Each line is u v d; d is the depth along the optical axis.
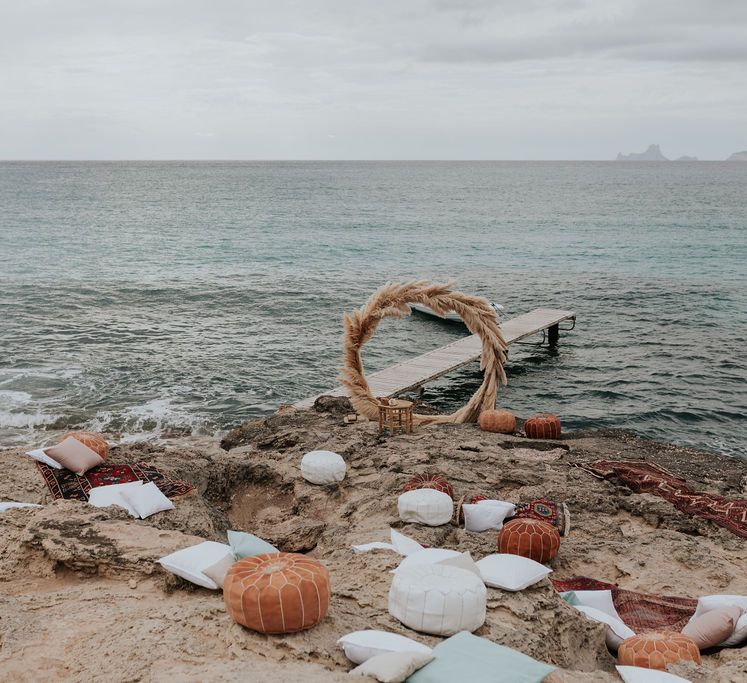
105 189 143.88
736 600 8.01
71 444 11.48
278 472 13.49
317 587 6.05
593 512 11.90
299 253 55.28
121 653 5.82
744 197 120.25
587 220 80.62
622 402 22.78
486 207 100.69
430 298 18.16
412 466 13.64
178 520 10.19
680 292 39.47
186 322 32.41
